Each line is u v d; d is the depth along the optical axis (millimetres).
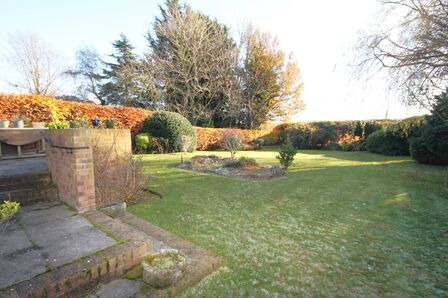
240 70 20484
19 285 1626
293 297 1954
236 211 4043
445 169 8047
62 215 2971
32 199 3422
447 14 4363
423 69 4723
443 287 2102
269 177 6711
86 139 3107
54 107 8867
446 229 3309
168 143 12117
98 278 1938
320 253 2674
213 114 20766
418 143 9078
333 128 16734
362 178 6633
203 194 5055
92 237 2387
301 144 17625
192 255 2518
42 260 1955
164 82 19078
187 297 1944
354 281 2176
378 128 14750
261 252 2684
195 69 18859
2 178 3471
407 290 2061
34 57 20531
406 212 3988
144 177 4953
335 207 4262
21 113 8008
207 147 15516
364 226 3426
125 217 3637
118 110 11180
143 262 2070
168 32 18500
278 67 21266
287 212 4008
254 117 21125
